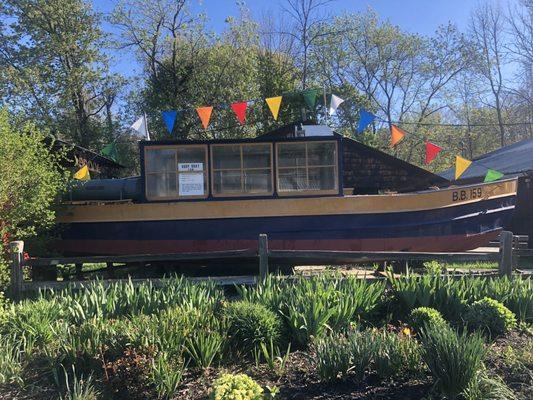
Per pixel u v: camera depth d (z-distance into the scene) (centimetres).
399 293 568
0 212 738
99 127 2941
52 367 427
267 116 2627
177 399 382
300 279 586
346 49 3678
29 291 679
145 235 920
